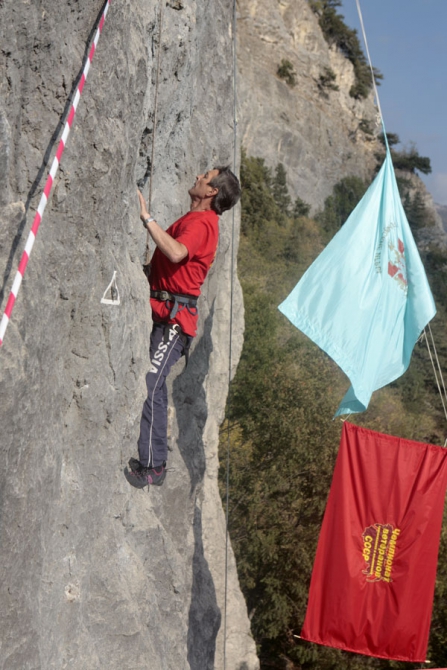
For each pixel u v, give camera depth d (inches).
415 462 287.0
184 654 262.1
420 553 284.5
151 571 240.8
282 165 2404.0
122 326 181.3
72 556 177.5
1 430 125.1
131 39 176.1
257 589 736.3
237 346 450.9
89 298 168.6
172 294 191.9
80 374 171.6
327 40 3097.9
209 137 337.4
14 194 135.6
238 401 837.2
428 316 259.1
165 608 248.5
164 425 205.5
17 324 129.0
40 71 136.5
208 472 398.6
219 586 391.5
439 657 681.0
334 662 666.8
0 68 127.2
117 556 204.4
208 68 336.5
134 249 201.9
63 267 155.1
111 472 191.6
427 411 1744.6
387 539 285.0
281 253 1966.0
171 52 238.5
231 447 773.9
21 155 136.3
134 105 180.7
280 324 1179.9
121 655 198.8
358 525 285.7
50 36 134.3
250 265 1581.0
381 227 260.4
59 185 148.3
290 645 730.2
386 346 258.8
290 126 2637.8
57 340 156.5
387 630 283.1
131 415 195.6
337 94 3073.3
